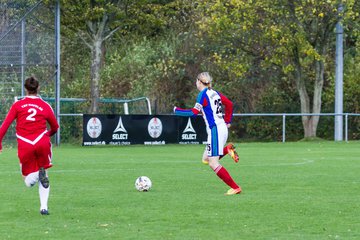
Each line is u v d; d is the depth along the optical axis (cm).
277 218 2752
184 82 10638
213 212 2895
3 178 4294
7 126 2831
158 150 7119
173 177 4353
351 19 8869
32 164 2861
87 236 2392
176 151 6956
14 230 2508
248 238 2355
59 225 2609
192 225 2602
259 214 2844
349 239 2339
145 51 10725
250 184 3947
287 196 3406
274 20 8731
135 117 7844
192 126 8081
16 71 8206
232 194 3478
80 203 3169
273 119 10131
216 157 3478
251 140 10156
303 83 9150
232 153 3431
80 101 9438
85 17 9031
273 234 2428
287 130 10188
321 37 8912
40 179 2831
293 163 5434
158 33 11338
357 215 2820
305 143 8438
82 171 4766
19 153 2841
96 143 7700
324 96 10100
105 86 10575
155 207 3038
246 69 9019
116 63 10694
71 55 11488
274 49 8875
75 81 10856
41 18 7856
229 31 8944
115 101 9306
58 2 7806
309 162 5538
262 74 10262
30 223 2655
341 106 8925
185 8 11244
